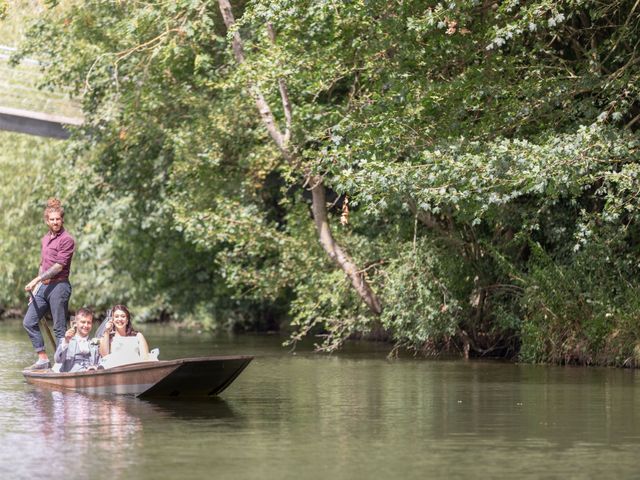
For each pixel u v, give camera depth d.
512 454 11.98
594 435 13.32
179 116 32.53
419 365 24.11
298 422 14.35
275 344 32.25
